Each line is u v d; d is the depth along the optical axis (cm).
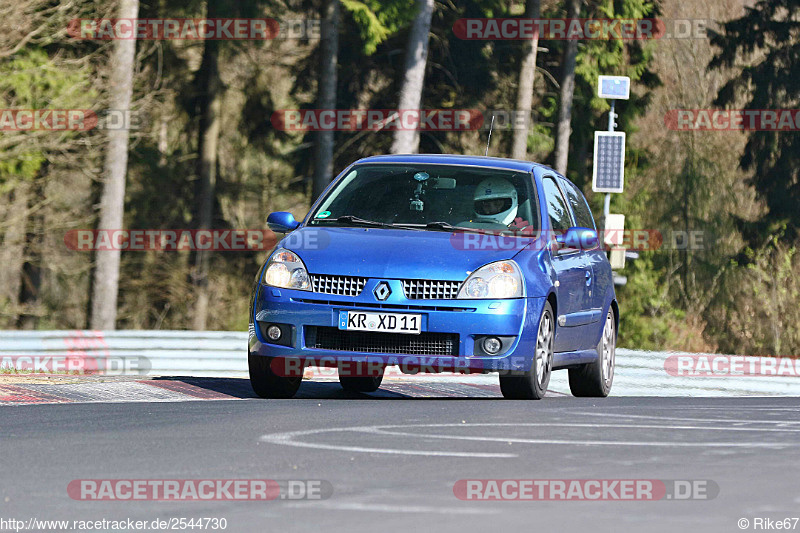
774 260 13925
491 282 2975
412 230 3156
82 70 8419
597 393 3719
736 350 14425
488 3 11131
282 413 2661
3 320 10806
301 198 11525
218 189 11544
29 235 9944
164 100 10438
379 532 1455
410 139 8956
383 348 2964
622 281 6606
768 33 13162
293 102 11319
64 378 3659
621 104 12800
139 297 11112
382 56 11031
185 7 10412
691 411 2994
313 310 2981
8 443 2188
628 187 13538
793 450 2203
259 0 10631
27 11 8088
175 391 3275
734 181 14812
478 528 1477
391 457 2036
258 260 11688
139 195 10844
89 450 2103
